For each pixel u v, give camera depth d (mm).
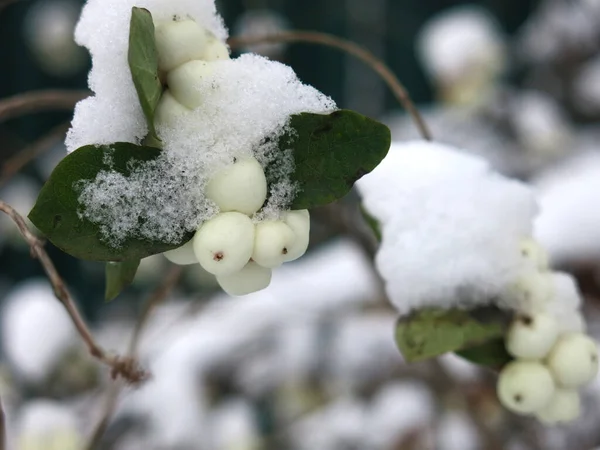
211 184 319
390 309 840
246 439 789
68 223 318
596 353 380
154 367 827
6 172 468
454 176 392
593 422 726
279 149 327
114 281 349
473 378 721
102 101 327
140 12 314
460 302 381
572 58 1402
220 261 315
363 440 805
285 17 1427
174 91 324
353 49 424
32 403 732
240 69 326
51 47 1384
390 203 390
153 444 775
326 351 863
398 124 1274
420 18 1558
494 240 381
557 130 1234
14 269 1396
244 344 858
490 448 647
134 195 321
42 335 808
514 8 1644
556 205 810
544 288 378
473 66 1169
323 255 1214
